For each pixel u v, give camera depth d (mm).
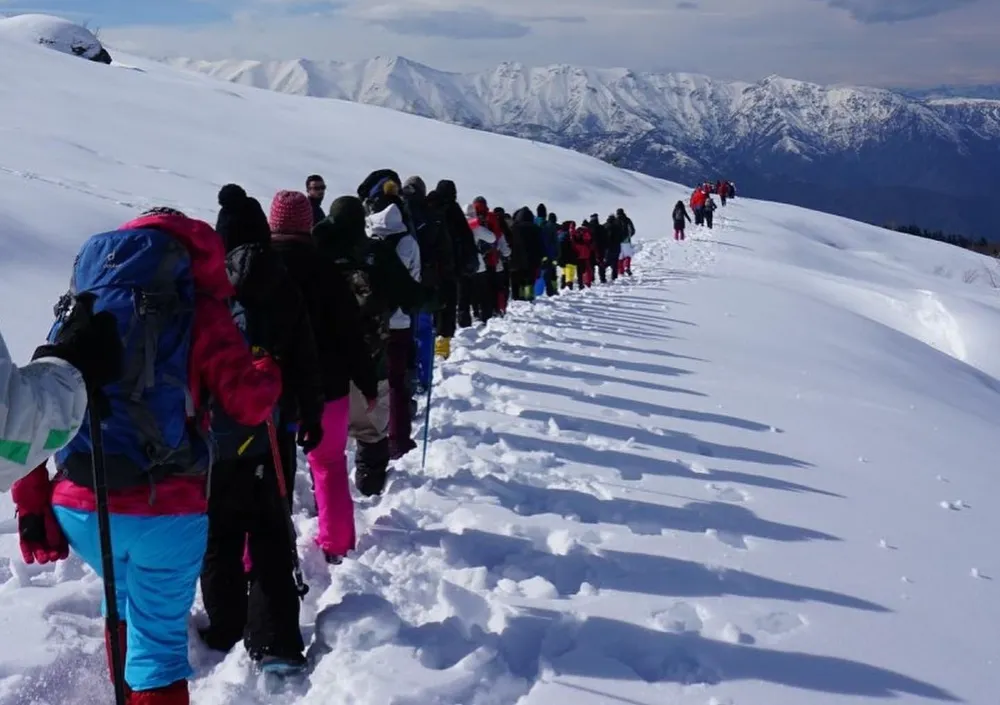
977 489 7000
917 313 27031
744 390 10102
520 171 46438
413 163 39750
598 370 10789
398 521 5562
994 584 5070
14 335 8172
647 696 3738
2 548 4820
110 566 2967
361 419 5852
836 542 5578
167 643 3373
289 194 4832
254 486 3982
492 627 4289
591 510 5934
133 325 3143
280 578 3936
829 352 14164
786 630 4383
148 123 31047
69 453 3215
